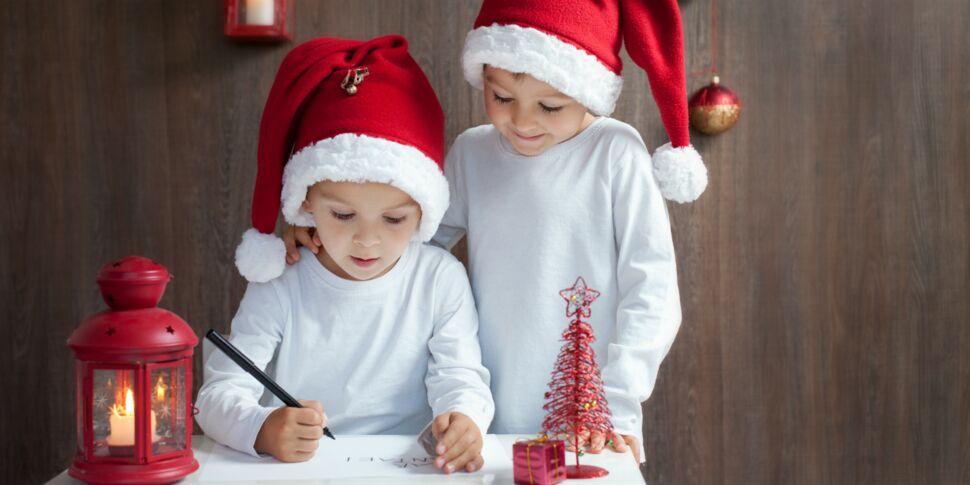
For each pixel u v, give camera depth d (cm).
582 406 106
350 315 136
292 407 116
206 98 168
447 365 133
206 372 134
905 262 173
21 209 170
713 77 164
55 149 169
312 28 168
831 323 172
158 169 169
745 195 171
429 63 169
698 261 171
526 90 128
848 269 172
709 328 172
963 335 174
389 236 128
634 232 137
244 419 117
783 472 173
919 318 173
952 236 173
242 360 114
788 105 170
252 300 137
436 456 111
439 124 135
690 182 138
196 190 170
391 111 126
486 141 148
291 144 137
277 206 135
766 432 173
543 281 138
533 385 139
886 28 171
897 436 174
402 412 137
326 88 129
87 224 170
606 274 139
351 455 116
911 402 173
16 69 168
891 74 171
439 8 168
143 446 102
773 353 172
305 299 137
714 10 169
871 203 172
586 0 130
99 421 103
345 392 135
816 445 173
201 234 170
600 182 139
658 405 172
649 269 135
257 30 161
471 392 126
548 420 109
